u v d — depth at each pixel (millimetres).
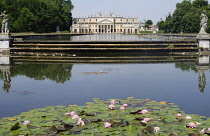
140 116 8109
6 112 8672
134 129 7062
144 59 23516
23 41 31672
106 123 7285
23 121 7691
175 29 130375
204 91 11609
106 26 195375
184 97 10570
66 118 7914
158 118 7910
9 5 103438
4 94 11117
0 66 18781
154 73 16344
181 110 8758
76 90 11812
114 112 8484
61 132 6887
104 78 14625
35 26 103688
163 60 22828
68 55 26984
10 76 15094
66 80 14023
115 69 17734
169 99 10289
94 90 11828
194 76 15312
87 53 28984
